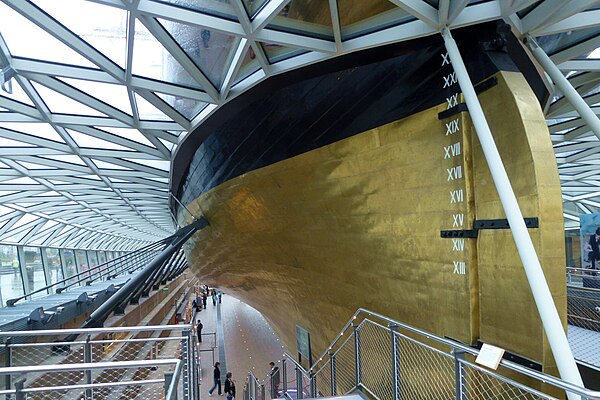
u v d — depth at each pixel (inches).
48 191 842.2
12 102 406.9
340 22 237.0
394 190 258.7
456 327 216.2
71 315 616.1
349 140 283.6
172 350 1025.5
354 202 293.3
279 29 251.1
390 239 267.6
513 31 218.8
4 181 705.0
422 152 236.2
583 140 616.4
